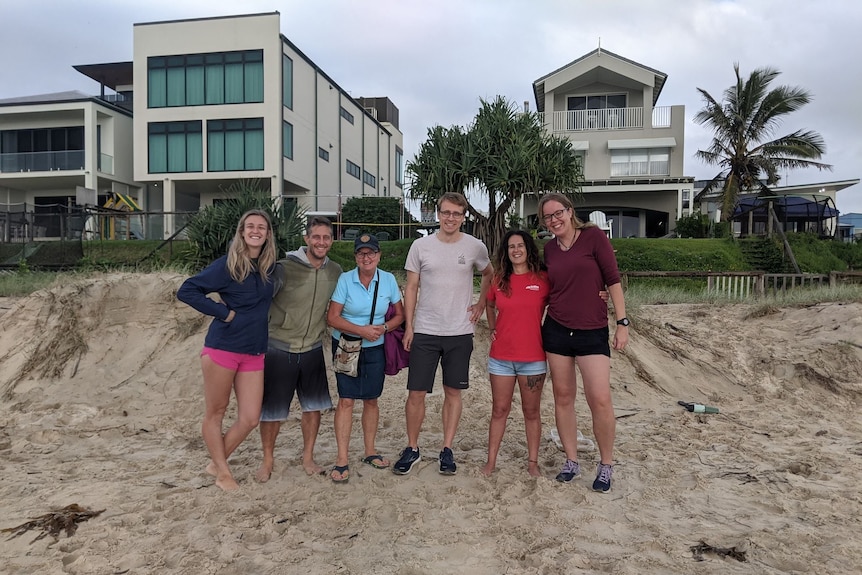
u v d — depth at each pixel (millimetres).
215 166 25672
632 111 24938
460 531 3605
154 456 5125
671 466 4926
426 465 4801
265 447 4473
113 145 27594
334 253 18516
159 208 29234
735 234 21781
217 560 3217
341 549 3391
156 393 6945
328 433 5832
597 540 3494
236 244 3992
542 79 25391
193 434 5809
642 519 3803
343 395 4469
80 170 26734
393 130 45031
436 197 17469
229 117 25422
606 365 4285
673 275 12992
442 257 4562
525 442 5617
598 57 24734
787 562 3199
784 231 21609
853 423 6566
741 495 4285
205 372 4113
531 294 4480
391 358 4594
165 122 25844
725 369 8234
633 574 3041
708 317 10016
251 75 25297
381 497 4148
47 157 27203
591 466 4918
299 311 4391
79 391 7070
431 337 4555
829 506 4020
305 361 4465
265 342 4184
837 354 8227
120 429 5883
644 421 6551
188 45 25516
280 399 4414
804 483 4527
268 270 4160
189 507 3934
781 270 18156
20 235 19750
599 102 26125
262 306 4141
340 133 33250
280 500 4074
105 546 3365
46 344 7613
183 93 25656
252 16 25125
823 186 34094
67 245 16672
